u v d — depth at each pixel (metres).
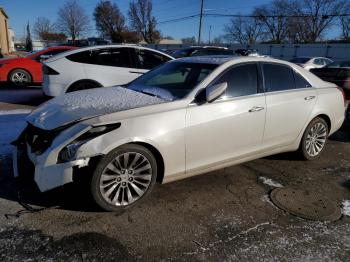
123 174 3.16
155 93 3.85
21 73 10.34
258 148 4.14
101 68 7.11
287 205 3.56
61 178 2.90
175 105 3.42
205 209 3.39
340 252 2.81
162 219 3.16
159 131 3.24
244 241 2.90
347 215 3.42
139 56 7.46
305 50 36.44
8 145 4.90
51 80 6.95
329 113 4.90
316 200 3.72
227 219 3.23
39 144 3.12
